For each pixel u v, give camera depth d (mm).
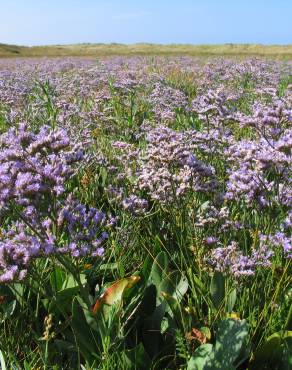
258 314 596
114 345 539
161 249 741
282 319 589
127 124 1538
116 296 560
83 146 1130
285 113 836
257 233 702
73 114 1455
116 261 706
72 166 947
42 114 1478
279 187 757
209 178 848
